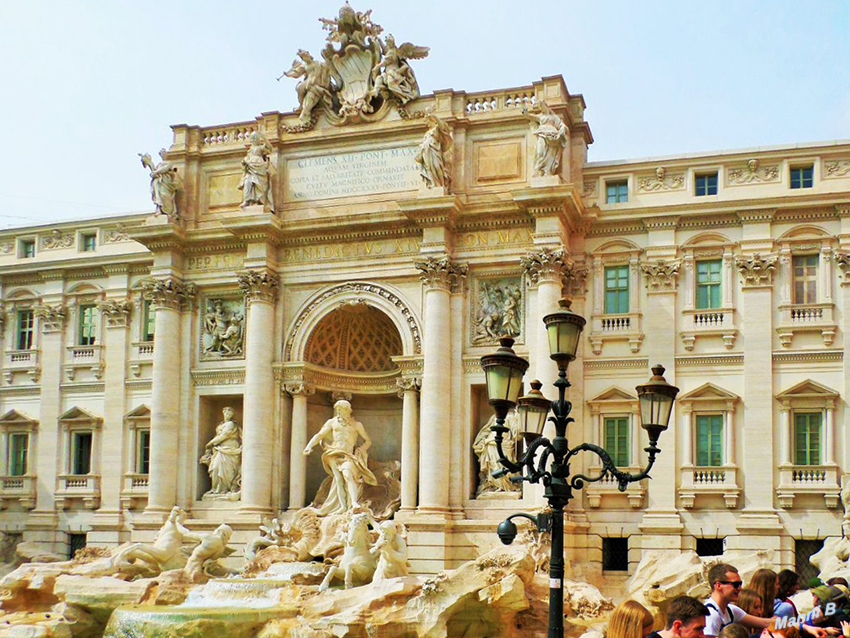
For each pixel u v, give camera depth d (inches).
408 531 1872.5
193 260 2178.9
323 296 2074.3
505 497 1884.8
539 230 1904.5
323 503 1996.8
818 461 1819.6
